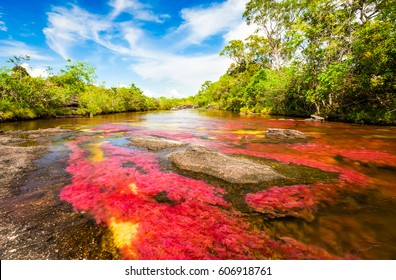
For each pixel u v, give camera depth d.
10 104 24.55
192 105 76.19
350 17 24.55
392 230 4.05
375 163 8.12
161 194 5.55
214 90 58.91
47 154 9.48
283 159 8.64
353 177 6.67
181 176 6.75
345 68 19.98
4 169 7.34
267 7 44.19
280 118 28.31
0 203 5.09
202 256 3.45
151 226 4.20
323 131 16.08
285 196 5.41
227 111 49.59
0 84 23.77
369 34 17.75
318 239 3.82
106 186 6.05
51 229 4.12
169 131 16.75
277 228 4.14
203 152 7.94
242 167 6.82
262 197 5.36
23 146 11.02
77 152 9.83
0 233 3.98
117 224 4.27
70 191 5.73
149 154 9.40
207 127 19.34
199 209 4.83
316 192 5.63
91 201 5.18
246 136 13.98
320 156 9.12
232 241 3.78
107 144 11.58
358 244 3.69
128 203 5.09
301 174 6.89
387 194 5.51
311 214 4.60
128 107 49.94
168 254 3.48
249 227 4.18
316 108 27.33
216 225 4.24
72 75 43.53
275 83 32.75
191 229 4.11
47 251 3.55
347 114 22.34
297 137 13.18
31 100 27.05
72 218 4.48
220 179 6.48
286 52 45.38
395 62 16.59
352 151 9.95
